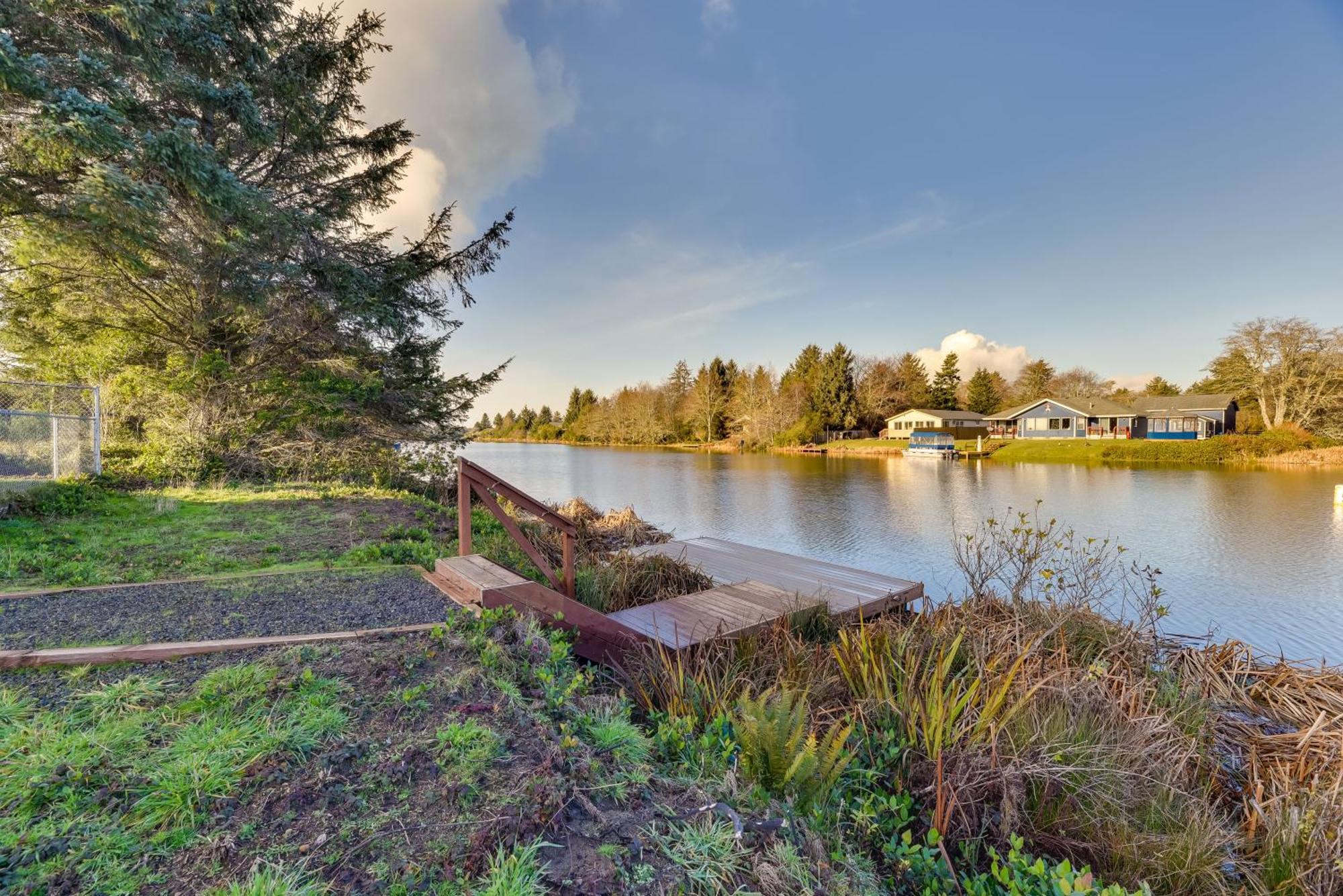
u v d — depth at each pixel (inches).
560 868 49.1
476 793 56.7
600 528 368.2
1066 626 160.7
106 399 353.4
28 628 98.7
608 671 130.1
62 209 243.0
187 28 263.3
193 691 75.2
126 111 238.4
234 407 346.0
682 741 82.4
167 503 237.1
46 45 230.4
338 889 44.6
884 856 71.9
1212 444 1164.5
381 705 72.7
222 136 308.2
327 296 354.0
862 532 412.8
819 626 168.7
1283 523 443.2
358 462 378.6
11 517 196.2
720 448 1945.1
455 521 261.0
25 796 52.4
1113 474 881.5
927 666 110.8
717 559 273.6
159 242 261.6
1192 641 187.2
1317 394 1252.5
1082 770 86.9
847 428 1969.7
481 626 98.0
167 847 48.0
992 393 2225.6
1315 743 114.2
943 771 87.5
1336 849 78.9
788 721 79.2
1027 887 64.5
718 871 52.8
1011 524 440.8
